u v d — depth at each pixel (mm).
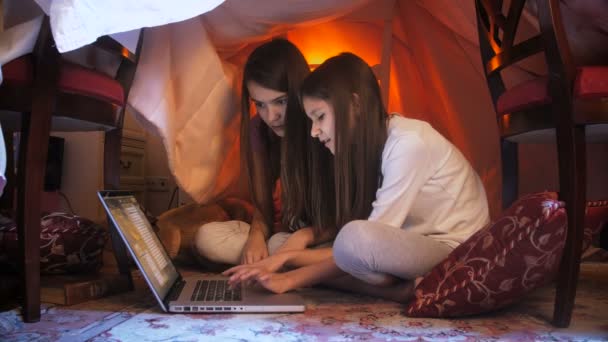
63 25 979
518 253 1096
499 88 1521
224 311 1181
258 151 1735
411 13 2193
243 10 1813
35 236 1107
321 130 1343
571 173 1093
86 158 2537
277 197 2146
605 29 1488
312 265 1339
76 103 1222
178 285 1396
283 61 1559
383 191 1273
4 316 1116
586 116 1080
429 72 2336
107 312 1195
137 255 1174
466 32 2020
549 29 1108
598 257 1963
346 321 1127
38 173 1111
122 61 1452
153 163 3029
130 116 2836
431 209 1368
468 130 2324
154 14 1070
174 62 1708
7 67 1062
